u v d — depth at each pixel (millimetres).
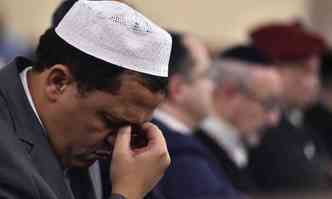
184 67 5992
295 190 7406
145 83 3703
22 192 3604
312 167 7801
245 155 7059
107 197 4258
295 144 7816
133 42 3703
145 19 3818
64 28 3779
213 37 14641
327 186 7859
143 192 3955
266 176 7457
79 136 3768
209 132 6754
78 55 3711
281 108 7902
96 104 3703
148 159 3969
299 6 15758
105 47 3695
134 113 3725
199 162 5598
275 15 15445
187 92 5988
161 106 5914
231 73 6980
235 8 14984
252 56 7102
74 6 3814
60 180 3789
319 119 9727
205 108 6090
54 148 3807
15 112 3801
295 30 8609
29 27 12016
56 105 3760
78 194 4070
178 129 5910
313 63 8648
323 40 8680
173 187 5465
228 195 5691
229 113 6906
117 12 3758
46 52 3789
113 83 3676
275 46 8539
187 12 14383
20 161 3668
